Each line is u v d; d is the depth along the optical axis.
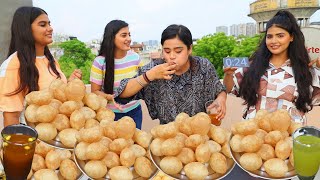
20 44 1.85
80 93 1.32
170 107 1.79
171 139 1.20
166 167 1.18
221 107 1.71
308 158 1.05
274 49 1.87
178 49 1.55
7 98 1.79
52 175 1.20
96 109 1.39
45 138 1.25
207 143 1.23
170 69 1.56
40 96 1.28
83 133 1.20
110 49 2.65
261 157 1.20
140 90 1.80
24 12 1.86
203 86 1.81
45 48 2.03
